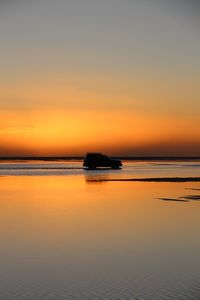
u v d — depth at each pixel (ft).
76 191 133.18
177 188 143.23
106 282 40.70
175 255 51.03
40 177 212.64
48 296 36.78
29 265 46.83
